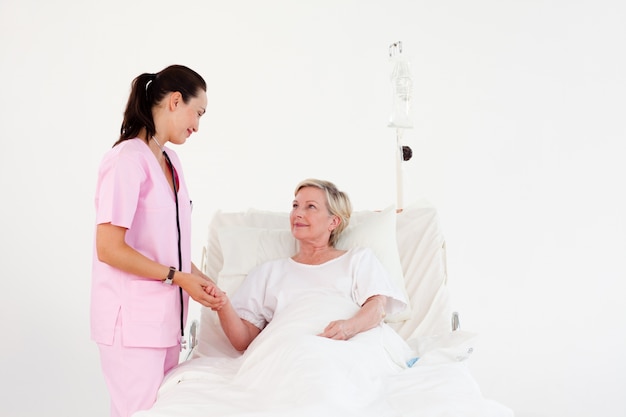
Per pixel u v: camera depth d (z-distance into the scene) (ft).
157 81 7.50
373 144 13.71
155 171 7.37
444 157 13.62
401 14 13.67
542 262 13.50
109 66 13.60
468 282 13.52
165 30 13.67
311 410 5.94
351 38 13.70
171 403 6.56
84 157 13.53
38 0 13.55
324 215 8.70
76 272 13.39
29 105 13.51
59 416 12.27
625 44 13.44
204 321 9.00
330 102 13.71
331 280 8.45
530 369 13.21
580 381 13.10
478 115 13.60
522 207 13.55
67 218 13.46
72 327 13.28
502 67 13.57
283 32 13.71
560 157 13.51
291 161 13.71
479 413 6.25
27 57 13.53
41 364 13.10
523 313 13.44
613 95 13.44
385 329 8.03
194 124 7.65
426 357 7.84
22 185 13.43
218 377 7.34
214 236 9.86
